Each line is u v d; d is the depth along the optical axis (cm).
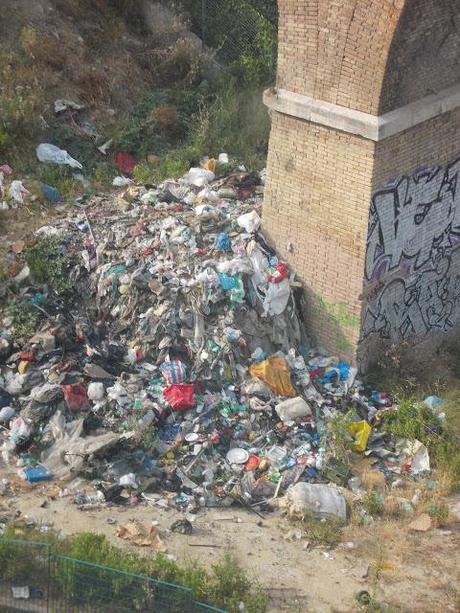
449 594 1096
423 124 1375
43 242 1505
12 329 1386
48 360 1347
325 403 1398
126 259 1462
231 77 2117
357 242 1386
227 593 1034
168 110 1958
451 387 1492
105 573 972
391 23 1221
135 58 2088
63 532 1114
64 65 1969
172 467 1244
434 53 1321
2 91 1861
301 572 1108
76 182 1748
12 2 2014
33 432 1258
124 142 1886
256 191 1684
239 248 1470
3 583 982
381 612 1051
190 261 1448
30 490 1187
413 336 1565
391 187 1377
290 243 1475
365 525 1202
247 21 2205
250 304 1426
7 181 1709
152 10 2195
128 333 1403
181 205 1611
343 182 1368
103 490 1191
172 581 1023
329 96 1336
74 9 2073
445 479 1293
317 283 1465
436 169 1447
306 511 1193
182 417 1308
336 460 1296
